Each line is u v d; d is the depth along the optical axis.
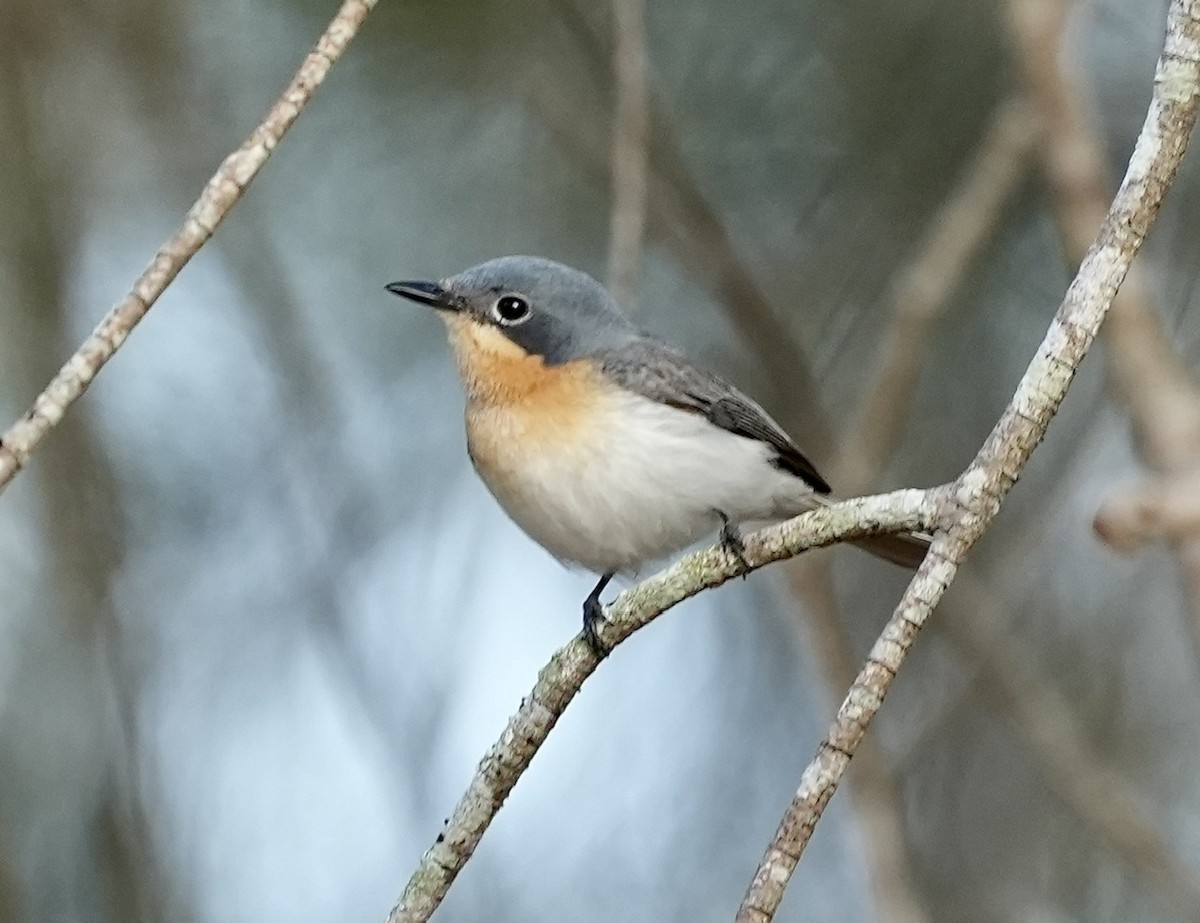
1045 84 10.03
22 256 12.25
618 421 9.33
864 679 5.82
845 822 12.78
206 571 12.82
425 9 11.96
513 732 7.14
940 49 12.05
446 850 7.11
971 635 11.23
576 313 9.63
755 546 6.71
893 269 12.27
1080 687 12.54
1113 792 10.60
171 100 12.55
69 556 11.93
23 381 12.25
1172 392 9.45
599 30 11.83
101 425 12.41
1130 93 12.26
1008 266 12.59
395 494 12.88
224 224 12.42
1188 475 8.11
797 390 11.55
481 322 9.59
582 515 9.45
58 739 12.12
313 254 12.98
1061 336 6.01
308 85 6.18
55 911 11.83
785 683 12.98
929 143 12.14
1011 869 12.20
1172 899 10.36
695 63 12.14
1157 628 12.83
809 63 12.12
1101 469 12.55
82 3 12.34
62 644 12.30
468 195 12.72
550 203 12.68
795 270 12.44
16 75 12.16
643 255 12.87
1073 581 12.76
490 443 9.57
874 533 6.37
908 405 11.35
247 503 12.91
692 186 11.30
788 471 9.72
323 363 12.74
